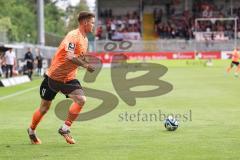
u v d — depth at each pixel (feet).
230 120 115.75
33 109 147.33
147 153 76.18
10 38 491.72
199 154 75.00
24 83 277.03
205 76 318.45
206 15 574.56
